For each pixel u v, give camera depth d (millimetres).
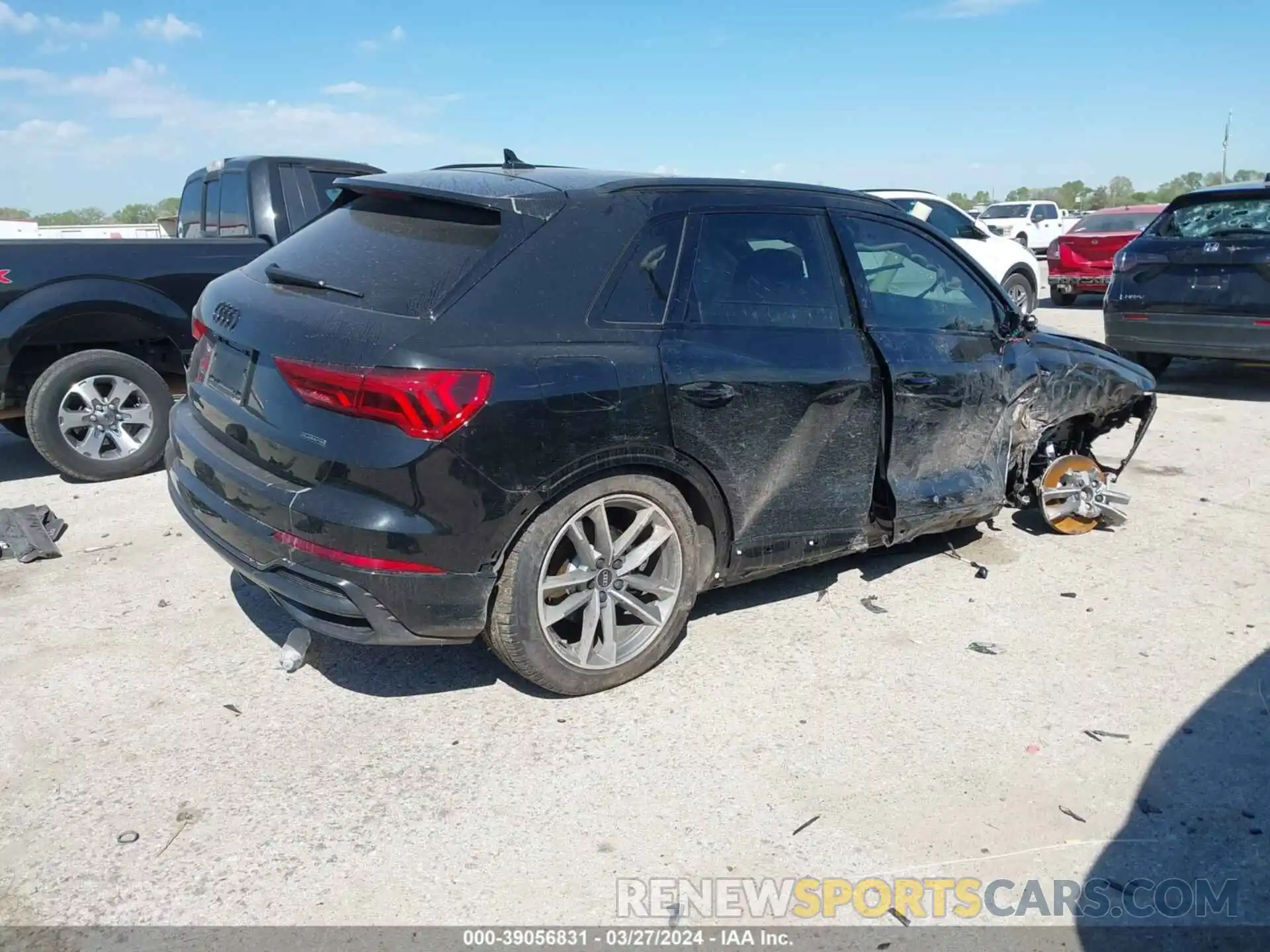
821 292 4309
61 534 5469
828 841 3068
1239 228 8906
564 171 4156
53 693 3816
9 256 5863
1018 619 4633
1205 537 5750
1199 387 10008
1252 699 3951
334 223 4066
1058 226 31781
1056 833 3137
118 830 3037
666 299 3809
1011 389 5031
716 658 4172
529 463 3361
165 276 6379
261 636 4309
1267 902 2875
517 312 3438
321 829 3062
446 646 4238
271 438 3418
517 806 3189
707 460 3854
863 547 4605
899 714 3781
